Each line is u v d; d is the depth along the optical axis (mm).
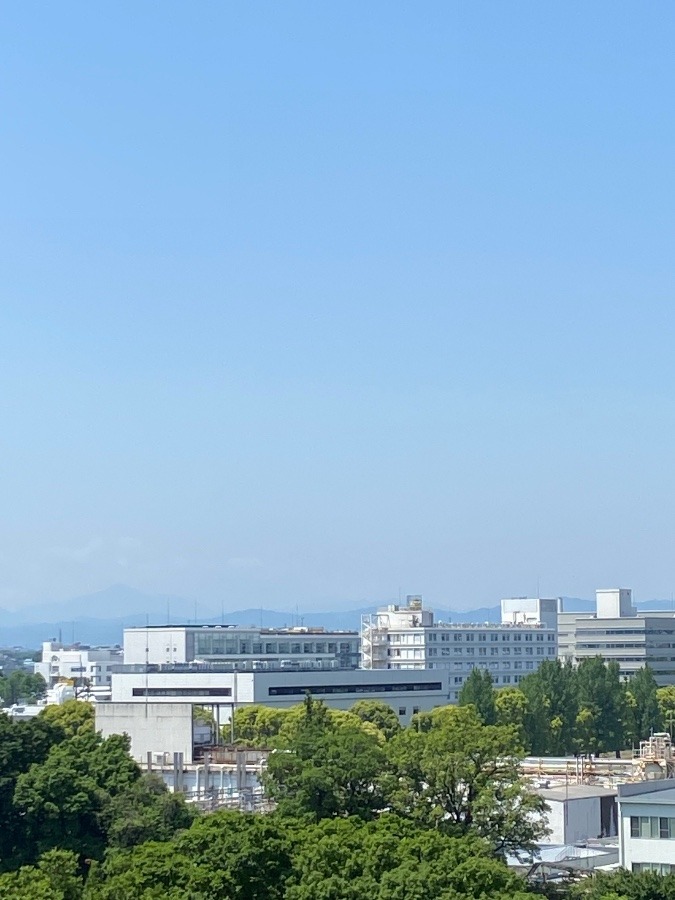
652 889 120562
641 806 138000
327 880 108750
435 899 107188
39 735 173000
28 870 110562
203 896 107188
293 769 154125
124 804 163500
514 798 149125
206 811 177000
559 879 146625
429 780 150500
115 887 107250
